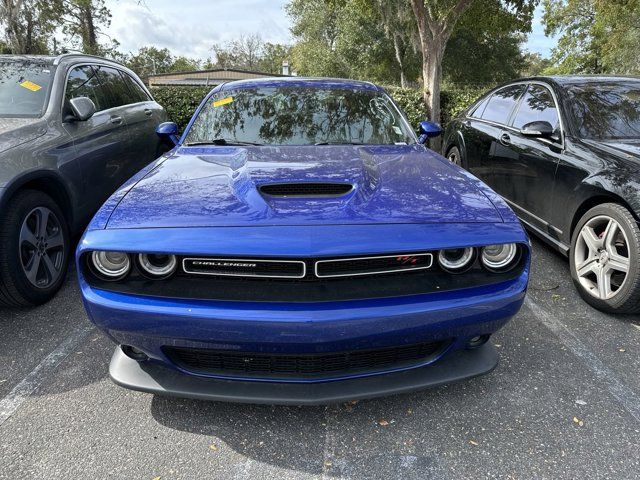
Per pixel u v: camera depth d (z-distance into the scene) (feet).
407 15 55.77
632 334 9.70
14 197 9.84
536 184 13.03
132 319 6.21
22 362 8.65
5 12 43.06
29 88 12.40
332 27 110.22
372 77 106.93
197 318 5.99
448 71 100.53
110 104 15.08
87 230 6.58
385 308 6.08
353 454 6.55
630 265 9.68
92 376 8.25
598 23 101.35
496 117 16.48
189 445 6.70
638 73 97.25
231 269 6.27
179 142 10.80
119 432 6.92
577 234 11.17
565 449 6.62
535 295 11.48
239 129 10.69
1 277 9.59
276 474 6.22
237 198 7.07
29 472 6.21
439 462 6.40
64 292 11.39
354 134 10.62
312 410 7.38
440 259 6.47
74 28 65.26
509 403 7.57
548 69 134.41
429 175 8.26
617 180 10.07
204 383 6.71
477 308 6.37
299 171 8.03
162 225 6.43
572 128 12.25
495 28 42.80
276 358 6.49
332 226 6.34
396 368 6.72
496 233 6.57
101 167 13.19
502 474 6.20
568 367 8.54
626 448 6.63
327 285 6.23
